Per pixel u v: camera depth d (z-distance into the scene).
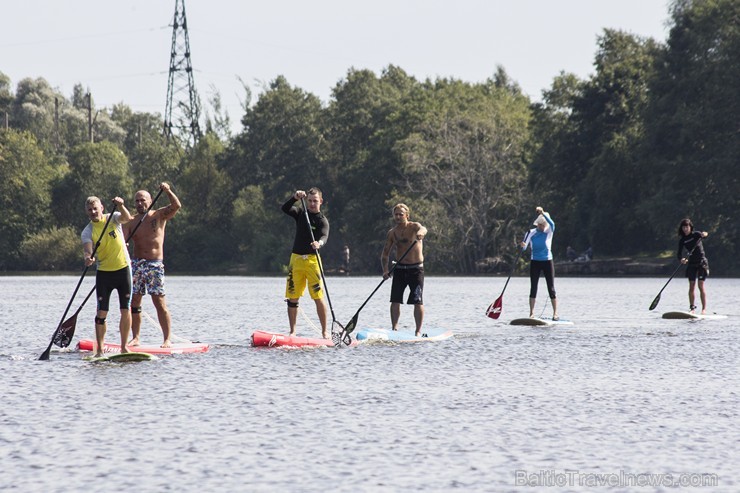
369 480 21.80
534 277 66.25
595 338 54.84
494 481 21.73
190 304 93.62
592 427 27.83
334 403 31.88
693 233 73.06
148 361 43.28
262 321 68.62
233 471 22.58
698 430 27.39
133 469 22.77
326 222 52.50
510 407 31.19
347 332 50.75
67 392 34.06
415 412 30.23
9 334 58.28
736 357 45.34
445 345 50.88
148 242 47.28
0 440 25.91
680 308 85.62
